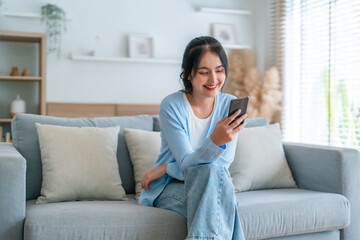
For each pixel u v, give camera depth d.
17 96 3.61
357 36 3.24
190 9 4.28
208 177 1.54
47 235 1.44
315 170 2.15
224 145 1.57
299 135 3.95
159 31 4.18
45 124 1.98
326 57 3.60
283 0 4.11
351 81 3.30
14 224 1.48
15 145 1.93
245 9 4.45
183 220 1.61
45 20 3.81
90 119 2.13
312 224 1.86
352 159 2.04
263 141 2.27
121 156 2.08
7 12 3.65
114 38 4.03
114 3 4.03
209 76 1.65
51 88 3.85
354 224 2.04
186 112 1.75
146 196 1.75
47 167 1.82
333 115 3.48
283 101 4.12
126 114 3.92
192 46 1.68
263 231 1.74
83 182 1.81
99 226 1.50
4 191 1.47
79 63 3.93
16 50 3.74
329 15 3.51
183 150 1.65
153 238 1.56
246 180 2.11
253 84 4.12
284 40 4.12
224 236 1.51
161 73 4.20
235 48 4.34
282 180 2.21
